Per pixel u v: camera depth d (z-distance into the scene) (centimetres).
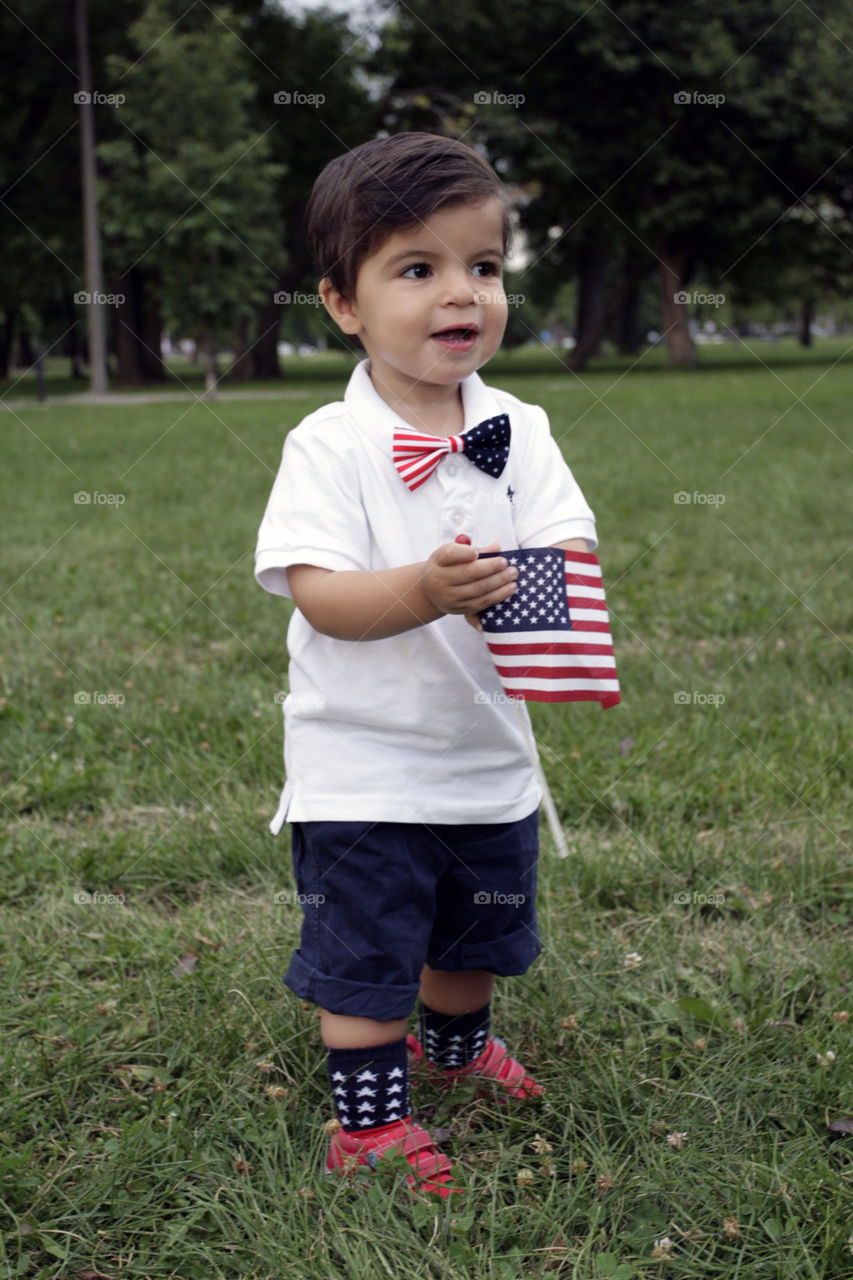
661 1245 142
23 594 460
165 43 1622
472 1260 140
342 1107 159
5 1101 171
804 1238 144
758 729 310
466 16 2041
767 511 605
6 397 1767
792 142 2222
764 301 2794
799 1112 167
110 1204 152
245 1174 156
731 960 204
